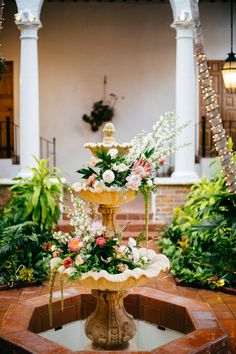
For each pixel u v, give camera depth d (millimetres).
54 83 11328
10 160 10297
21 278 5938
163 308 4793
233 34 11195
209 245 6480
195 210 7137
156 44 11266
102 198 3986
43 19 11195
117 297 4102
